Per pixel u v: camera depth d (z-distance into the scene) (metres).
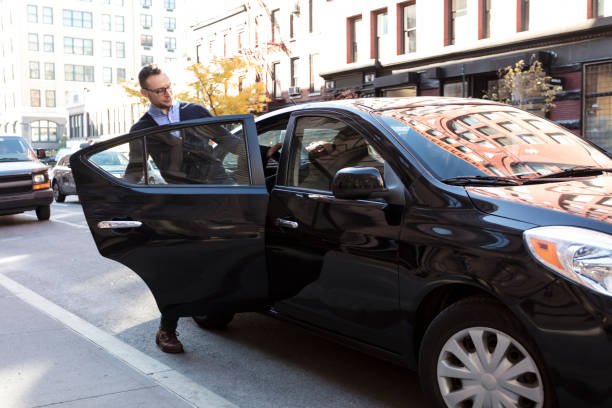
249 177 4.11
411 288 3.19
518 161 3.59
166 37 88.19
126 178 4.34
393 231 3.31
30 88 80.62
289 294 3.95
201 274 4.18
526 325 2.70
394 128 3.66
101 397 3.63
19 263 8.69
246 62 22.23
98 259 8.89
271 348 4.70
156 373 4.08
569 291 2.60
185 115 5.23
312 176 3.95
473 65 21.23
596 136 18.77
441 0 22.81
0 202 13.49
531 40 19.84
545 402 2.71
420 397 3.75
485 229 2.94
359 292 3.48
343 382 4.00
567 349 2.59
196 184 4.19
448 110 4.03
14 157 14.61
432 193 3.25
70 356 4.39
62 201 21.31
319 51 29.77
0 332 5.01
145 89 5.03
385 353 3.44
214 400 3.62
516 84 18.66
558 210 2.86
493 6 21.23
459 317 3.00
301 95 30.92
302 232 3.80
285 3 31.75
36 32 80.44
